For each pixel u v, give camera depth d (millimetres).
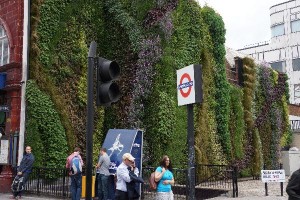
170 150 18734
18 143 16422
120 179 9273
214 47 22844
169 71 19375
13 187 14195
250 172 24828
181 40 20453
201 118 20938
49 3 18000
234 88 24625
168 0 20422
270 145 27750
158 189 9031
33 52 17141
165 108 18922
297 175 5297
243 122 24922
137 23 20000
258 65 28047
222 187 16922
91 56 5867
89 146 5625
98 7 20297
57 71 17953
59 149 16906
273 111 28484
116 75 5973
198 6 21578
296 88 54188
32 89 16734
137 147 13102
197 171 19047
